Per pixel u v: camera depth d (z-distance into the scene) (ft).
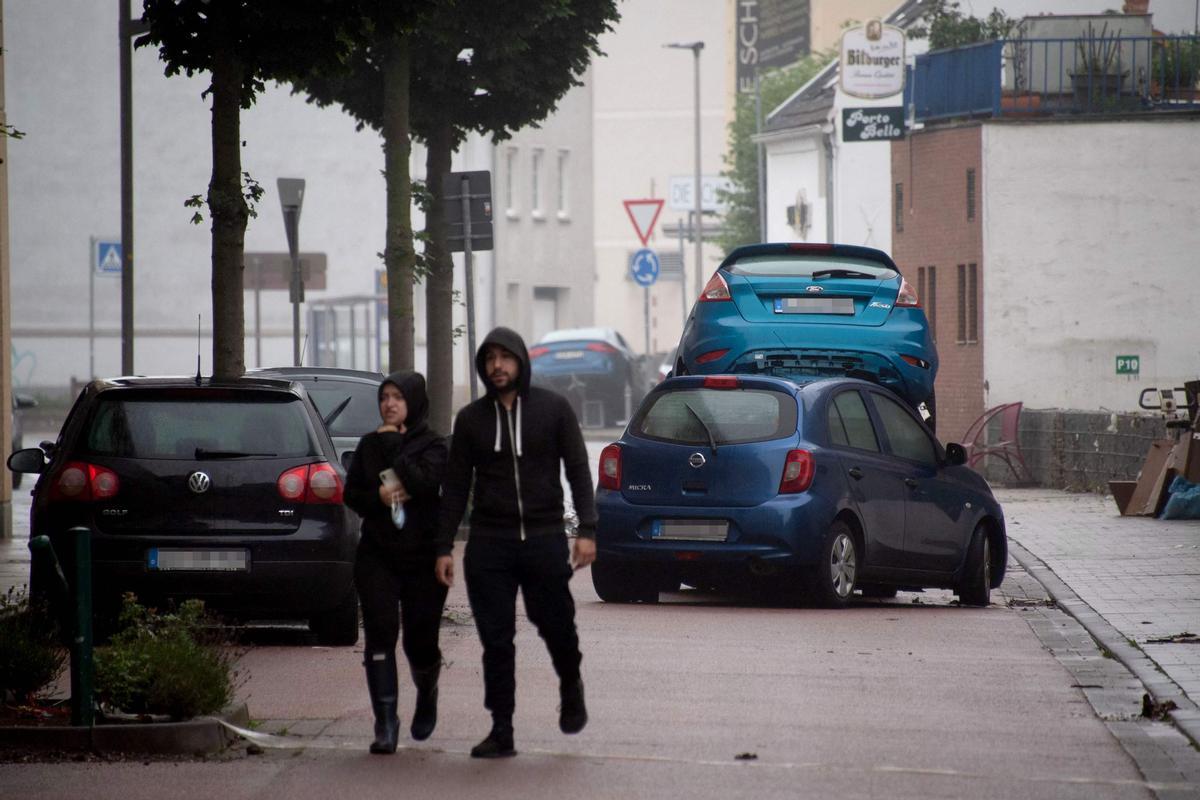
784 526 133.69
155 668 85.81
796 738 85.97
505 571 79.61
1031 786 76.02
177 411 118.42
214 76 136.05
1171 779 77.71
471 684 102.17
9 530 199.82
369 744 84.53
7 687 90.63
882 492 140.67
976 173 319.88
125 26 216.54
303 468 117.19
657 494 137.80
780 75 587.68
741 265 170.09
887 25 345.72
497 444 79.15
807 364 164.45
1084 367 315.99
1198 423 215.31
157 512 115.75
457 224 198.59
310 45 135.95
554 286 645.10
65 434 119.24
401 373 83.41
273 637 125.70
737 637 120.57
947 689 100.07
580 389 444.96
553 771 78.33
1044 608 142.00
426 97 202.18
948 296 331.77
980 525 150.82
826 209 433.48
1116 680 103.45
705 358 166.50
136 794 74.38
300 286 228.63
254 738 84.69
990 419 299.38
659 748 83.41
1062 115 317.22
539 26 196.95
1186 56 329.93
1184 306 314.76
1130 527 205.98
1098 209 315.58
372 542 82.69
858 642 118.62
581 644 116.98
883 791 74.90
